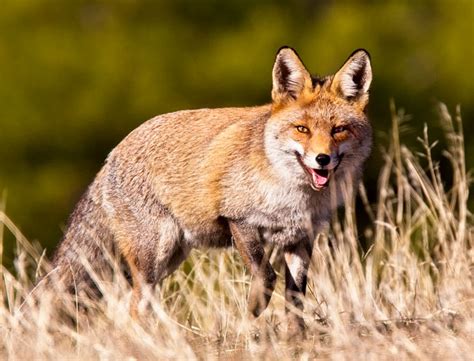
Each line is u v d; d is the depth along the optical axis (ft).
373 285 56.08
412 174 64.03
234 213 56.29
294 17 157.38
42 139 149.28
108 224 61.11
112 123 149.48
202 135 58.08
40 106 150.30
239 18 158.71
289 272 56.08
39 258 64.49
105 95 149.89
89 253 61.57
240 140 56.34
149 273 59.62
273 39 151.53
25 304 54.24
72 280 61.00
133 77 150.71
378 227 62.08
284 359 45.24
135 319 55.31
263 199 55.16
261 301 54.29
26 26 156.56
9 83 151.02
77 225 62.28
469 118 142.31
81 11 159.74
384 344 45.32
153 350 45.83
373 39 150.00
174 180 58.23
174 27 156.25
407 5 156.15
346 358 44.04
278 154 54.44
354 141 54.85
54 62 151.74
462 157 62.13
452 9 153.48
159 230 59.26
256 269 55.62
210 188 56.80
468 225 62.95
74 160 149.89
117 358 45.62
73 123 148.87
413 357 43.91
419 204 69.00
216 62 150.92
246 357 46.19
